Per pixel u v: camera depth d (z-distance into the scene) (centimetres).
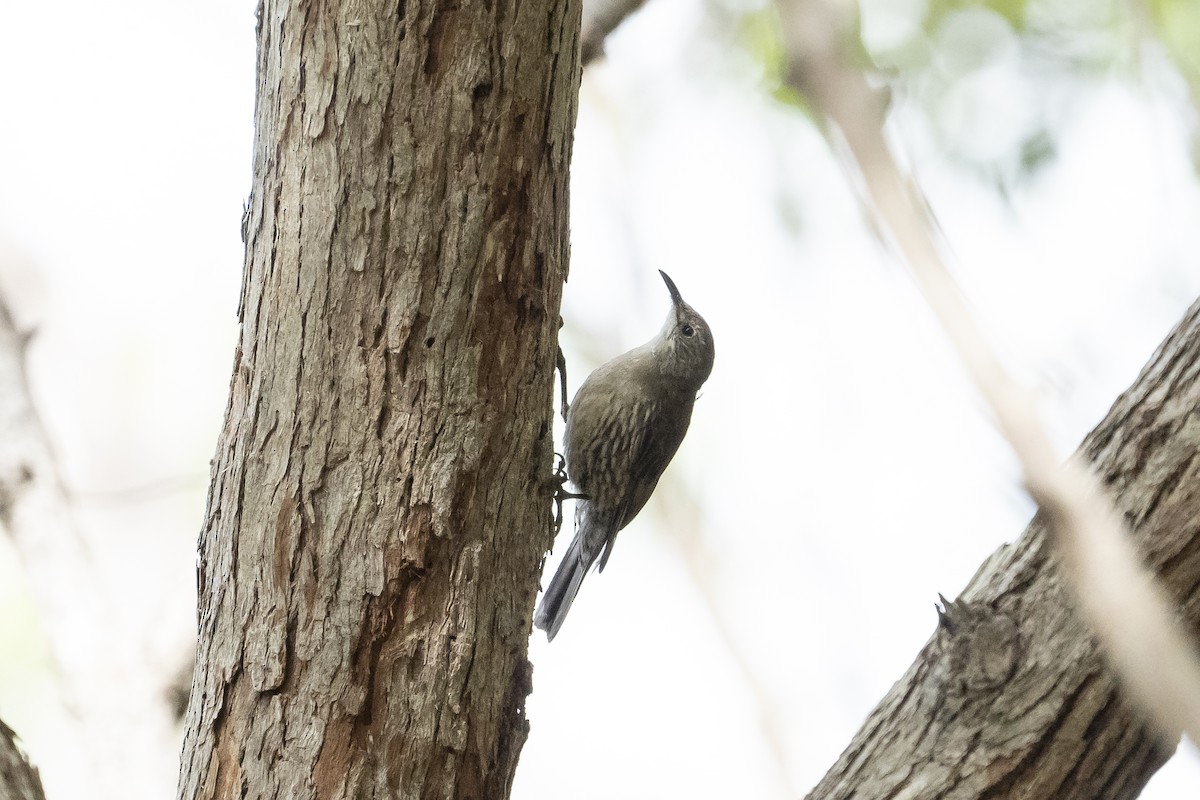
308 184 593
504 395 607
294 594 588
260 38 628
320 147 591
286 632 586
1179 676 537
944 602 668
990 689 648
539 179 610
